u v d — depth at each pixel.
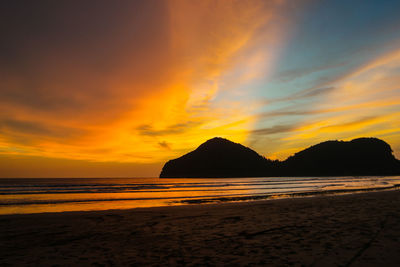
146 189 41.50
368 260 3.50
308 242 4.62
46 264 3.63
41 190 37.06
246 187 45.16
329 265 3.32
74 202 18.73
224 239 5.05
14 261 3.78
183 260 3.70
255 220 7.41
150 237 5.38
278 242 4.68
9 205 16.69
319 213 8.60
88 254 4.14
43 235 5.73
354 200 13.10
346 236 5.03
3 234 5.86
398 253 3.83
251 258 3.72
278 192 27.62
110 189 41.31
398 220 6.79
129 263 3.61
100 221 7.67
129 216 8.69
